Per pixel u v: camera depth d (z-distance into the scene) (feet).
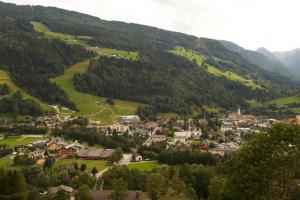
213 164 586.45
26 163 596.70
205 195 440.45
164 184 387.34
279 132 195.42
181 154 612.70
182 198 334.24
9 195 387.34
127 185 425.28
